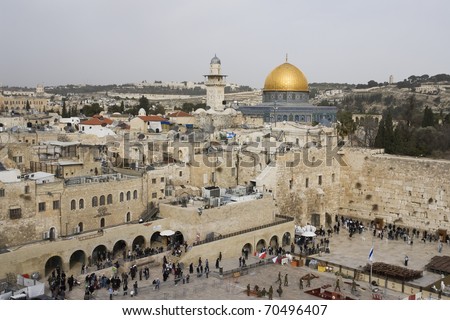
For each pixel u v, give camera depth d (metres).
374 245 93.19
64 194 74.56
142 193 86.06
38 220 71.75
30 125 165.50
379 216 108.81
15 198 69.12
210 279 69.94
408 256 86.56
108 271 68.00
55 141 113.56
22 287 59.03
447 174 99.69
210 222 81.19
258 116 170.88
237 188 95.00
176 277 68.25
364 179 110.75
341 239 97.25
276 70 175.38
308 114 170.88
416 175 103.75
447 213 99.56
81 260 72.62
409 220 104.75
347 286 70.94
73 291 62.19
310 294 66.12
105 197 80.19
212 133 128.88
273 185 97.88
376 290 68.06
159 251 76.50
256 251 85.94
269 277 73.06
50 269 70.19
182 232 81.12
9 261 62.41
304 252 85.12
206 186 98.00
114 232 74.44
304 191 104.19
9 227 68.56
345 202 113.44
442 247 93.00
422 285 70.62
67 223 75.19
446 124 179.88
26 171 93.00
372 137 169.62
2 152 89.88
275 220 94.06
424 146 160.00
